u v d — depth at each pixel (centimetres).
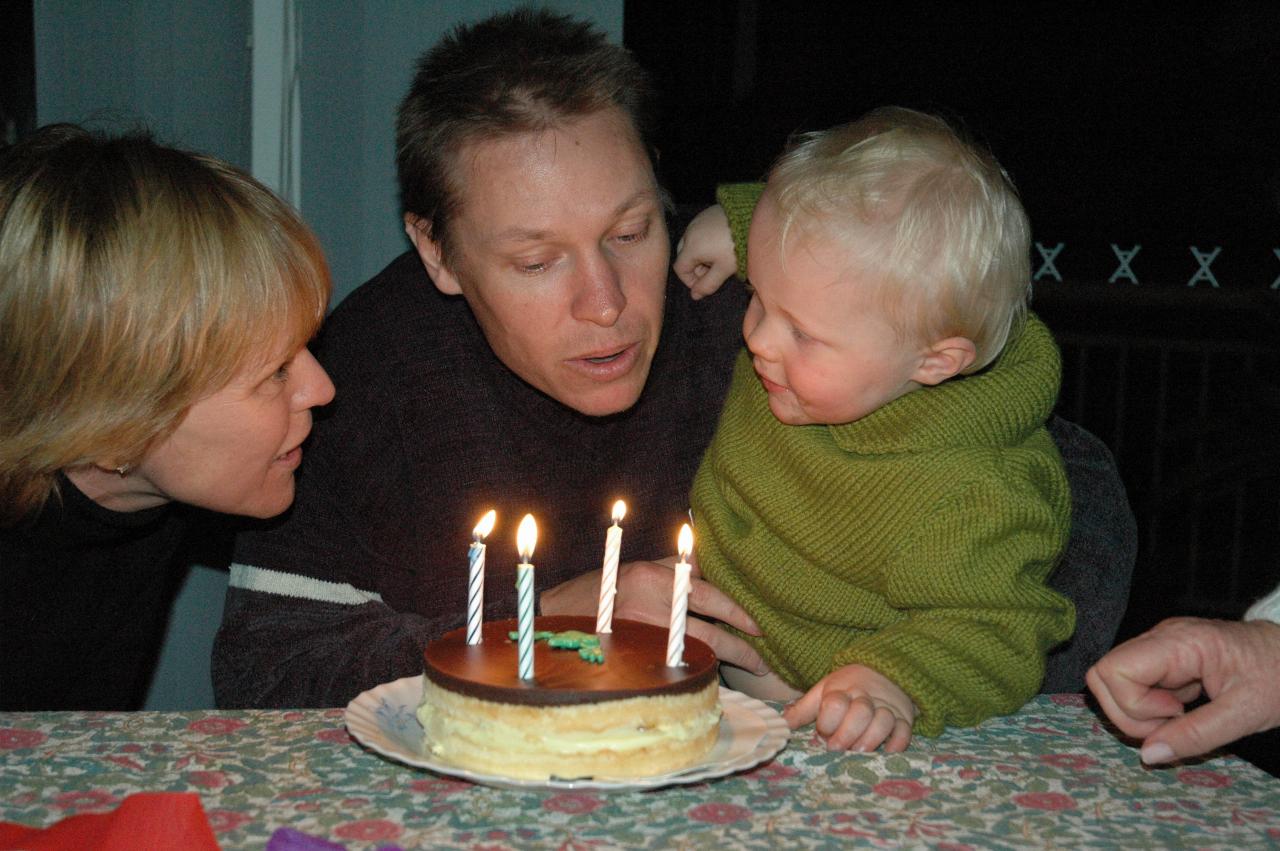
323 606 149
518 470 154
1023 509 119
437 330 156
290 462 133
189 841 76
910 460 123
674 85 505
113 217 115
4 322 116
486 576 155
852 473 126
